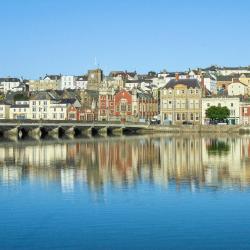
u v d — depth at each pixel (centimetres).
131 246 4662
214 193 6794
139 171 9081
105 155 12375
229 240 4788
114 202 6269
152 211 5816
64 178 8181
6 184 7600
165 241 4784
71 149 14275
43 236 4944
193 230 5100
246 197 6519
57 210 5888
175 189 7106
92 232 5056
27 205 6153
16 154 12581
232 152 13025
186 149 14225
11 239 4859
